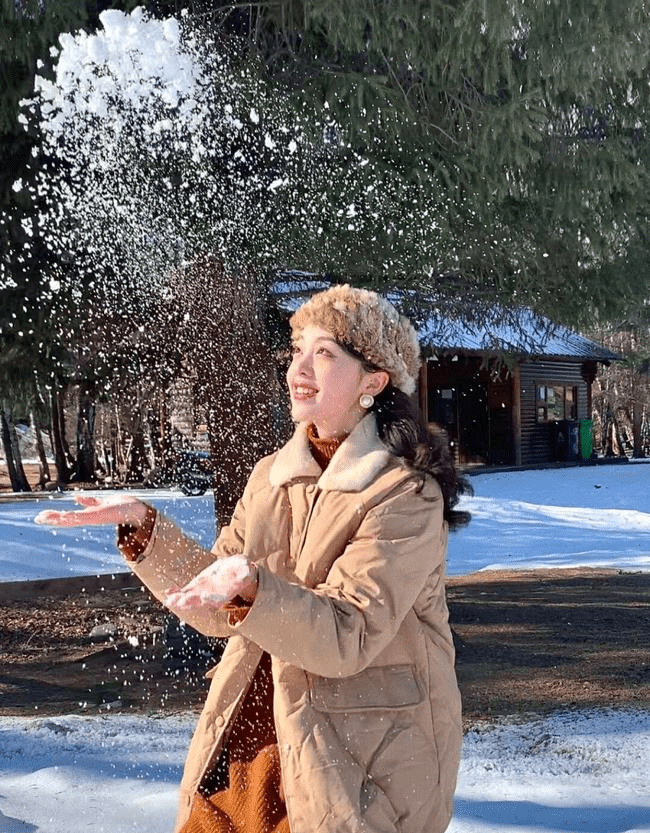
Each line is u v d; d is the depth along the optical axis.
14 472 27.00
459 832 3.30
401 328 2.09
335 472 1.94
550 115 6.12
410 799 1.81
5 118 5.23
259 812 1.88
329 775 1.77
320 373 2.04
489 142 5.73
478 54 5.41
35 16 4.86
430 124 5.86
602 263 6.70
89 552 12.29
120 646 7.57
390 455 1.96
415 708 1.85
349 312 2.04
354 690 1.83
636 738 4.57
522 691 5.89
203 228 5.58
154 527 2.06
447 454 2.00
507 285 6.86
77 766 4.04
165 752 4.38
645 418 42.09
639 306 7.09
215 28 5.38
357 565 1.80
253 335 5.92
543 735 4.71
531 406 28.83
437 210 5.86
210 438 6.22
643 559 13.04
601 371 37.62
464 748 4.53
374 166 5.61
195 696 6.05
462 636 7.79
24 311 5.90
